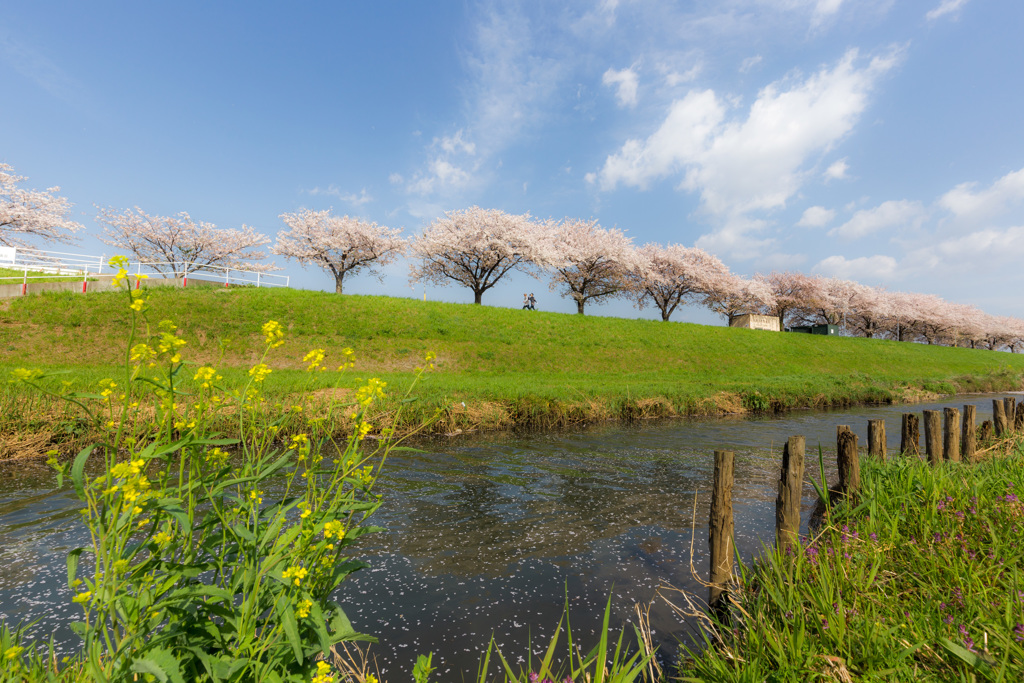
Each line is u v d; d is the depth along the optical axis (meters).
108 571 1.69
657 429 13.27
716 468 4.11
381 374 17.83
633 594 4.43
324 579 2.15
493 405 12.93
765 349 32.97
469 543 5.44
